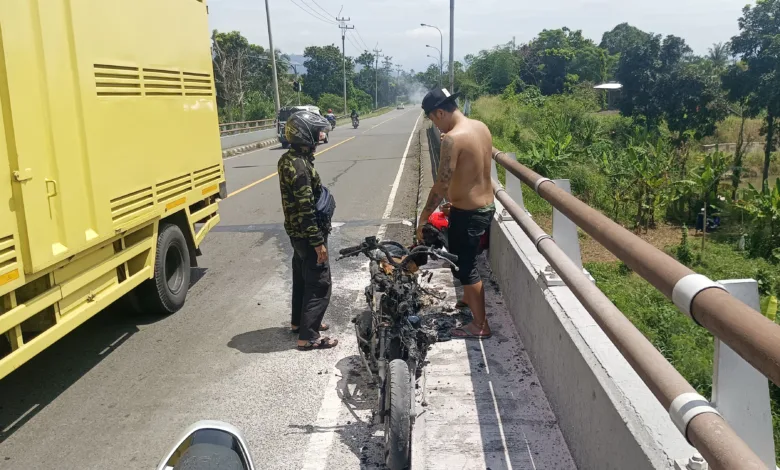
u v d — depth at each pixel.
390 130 41.69
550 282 4.03
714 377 1.97
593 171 18.25
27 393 4.62
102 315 6.21
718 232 15.21
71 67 4.32
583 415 3.04
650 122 33.78
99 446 3.90
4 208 3.57
